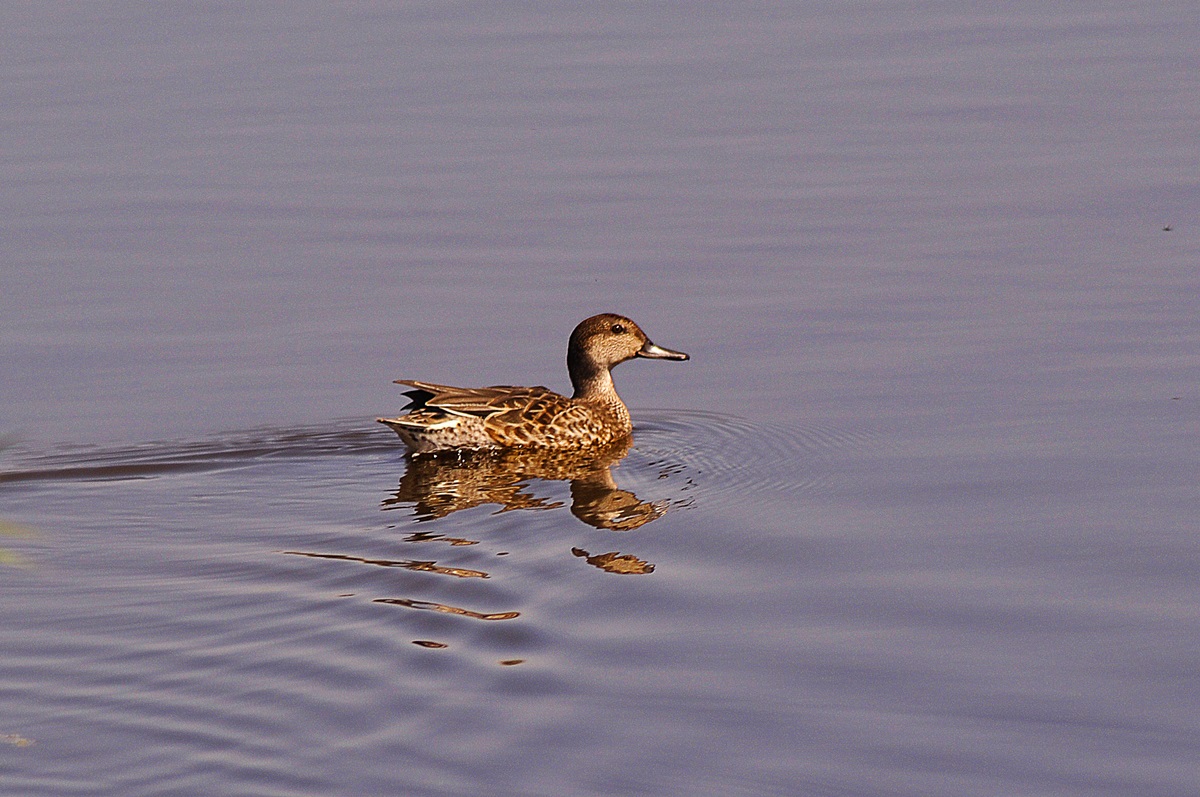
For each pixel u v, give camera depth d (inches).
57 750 350.6
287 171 996.6
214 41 1318.9
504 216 912.9
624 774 340.5
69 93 1164.5
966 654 402.6
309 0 1460.4
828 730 361.7
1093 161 975.6
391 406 663.8
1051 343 695.7
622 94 1155.3
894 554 479.5
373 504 546.6
